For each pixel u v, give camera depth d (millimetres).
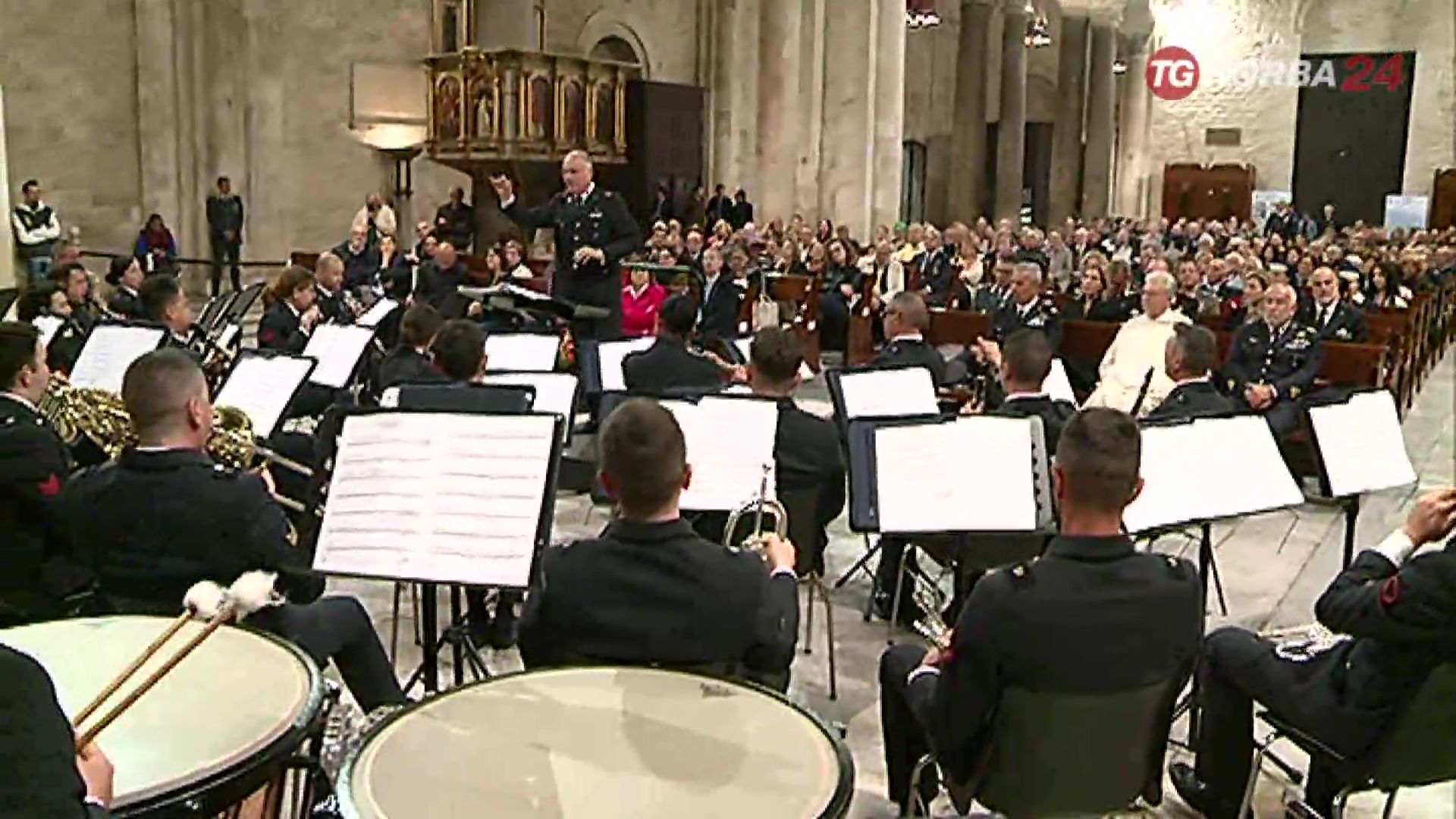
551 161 14430
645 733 2193
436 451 3100
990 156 29062
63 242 12094
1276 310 7898
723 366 6367
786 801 1947
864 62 17250
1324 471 4637
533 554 2957
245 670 2379
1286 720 3105
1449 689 2814
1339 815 3193
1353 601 2834
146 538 3008
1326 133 30094
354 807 1902
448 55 14320
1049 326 9164
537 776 2016
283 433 5473
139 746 2059
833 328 13328
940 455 3873
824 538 4668
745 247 14539
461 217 14836
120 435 4652
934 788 3336
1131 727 2695
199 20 14391
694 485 4199
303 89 15484
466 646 3727
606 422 2721
